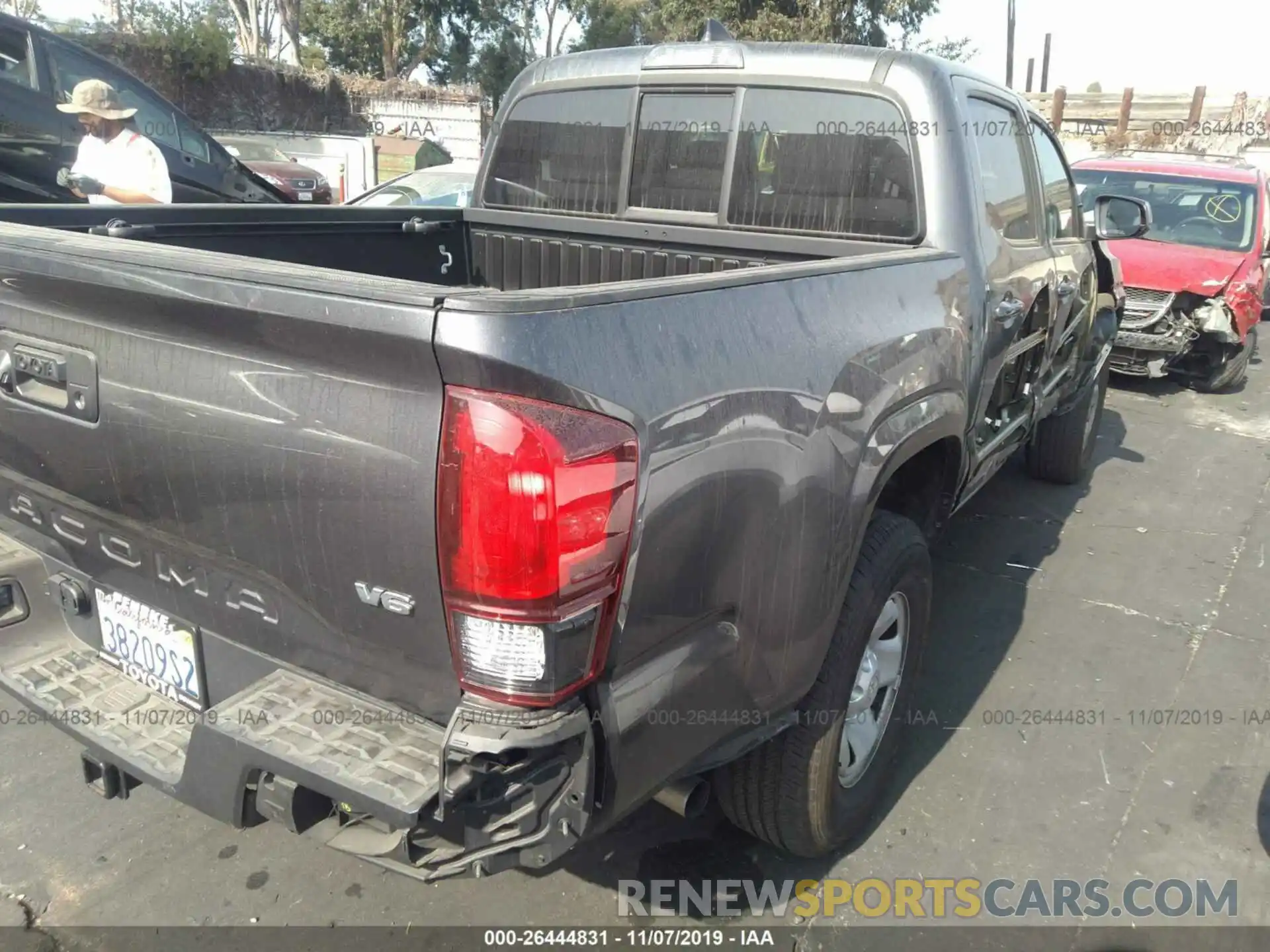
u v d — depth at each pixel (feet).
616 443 5.07
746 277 6.33
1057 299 12.64
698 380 5.62
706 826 9.04
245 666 6.33
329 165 47.06
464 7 104.27
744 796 7.89
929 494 9.84
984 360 10.00
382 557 5.24
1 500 7.51
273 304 5.01
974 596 13.87
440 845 5.43
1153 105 71.20
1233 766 10.19
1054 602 13.75
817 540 6.86
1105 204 14.32
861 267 7.66
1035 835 9.09
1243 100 65.77
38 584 7.57
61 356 6.27
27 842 8.52
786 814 7.85
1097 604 13.74
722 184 11.00
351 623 5.57
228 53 65.05
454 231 13.04
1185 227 26.32
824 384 6.78
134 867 8.30
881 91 9.78
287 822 5.60
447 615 5.15
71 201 24.45
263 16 107.76
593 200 12.14
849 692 7.78
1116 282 16.56
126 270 5.53
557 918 7.94
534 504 4.81
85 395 6.17
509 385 4.72
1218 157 31.17
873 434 7.45
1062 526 16.49
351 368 5.03
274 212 10.81
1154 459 20.31
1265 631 13.12
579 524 4.96
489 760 5.17
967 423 9.83
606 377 5.06
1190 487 18.66
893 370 7.73
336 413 5.15
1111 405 24.70
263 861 8.46
